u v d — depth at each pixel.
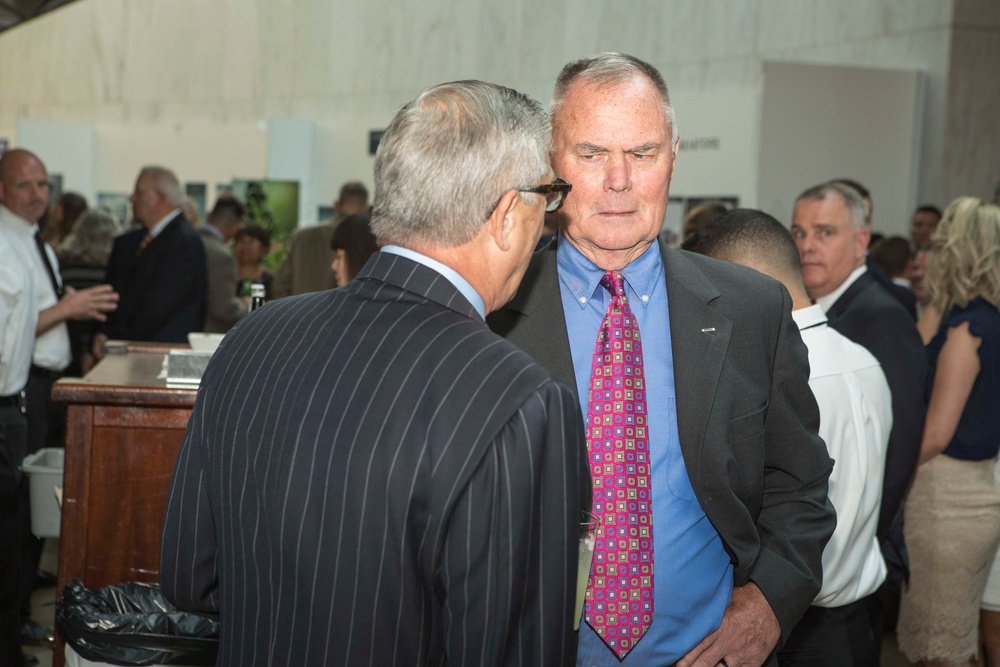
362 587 1.08
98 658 1.97
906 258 5.29
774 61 5.59
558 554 1.10
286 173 10.13
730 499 1.48
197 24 12.30
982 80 6.46
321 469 1.10
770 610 1.54
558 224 1.59
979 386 2.82
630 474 1.47
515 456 1.08
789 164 5.61
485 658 1.06
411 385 1.11
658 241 1.63
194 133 11.20
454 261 1.20
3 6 6.25
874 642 2.21
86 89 13.60
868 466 2.07
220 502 1.21
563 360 1.51
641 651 1.47
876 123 5.80
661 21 8.34
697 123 6.49
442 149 1.16
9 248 3.50
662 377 1.52
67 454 2.14
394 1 10.43
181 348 3.17
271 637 1.12
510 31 9.43
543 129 1.23
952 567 2.82
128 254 4.83
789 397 1.61
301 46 11.30
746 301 1.58
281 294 6.27
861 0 6.94
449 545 1.06
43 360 3.89
